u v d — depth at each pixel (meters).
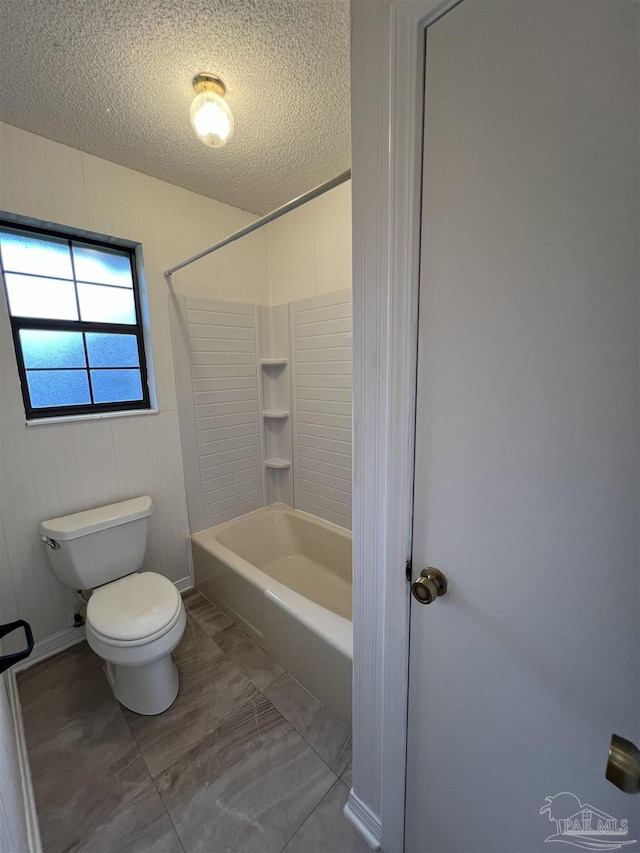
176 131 1.41
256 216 2.21
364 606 0.85
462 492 0.62
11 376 1.45
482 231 0.53
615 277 0.43
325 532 2.21
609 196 0.42
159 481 1.96
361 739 0.94
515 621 0.58
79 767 1.16
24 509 1.51
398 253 0.62
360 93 0.62
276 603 1.52
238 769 1.15
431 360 0.62
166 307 1.88
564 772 0.57
